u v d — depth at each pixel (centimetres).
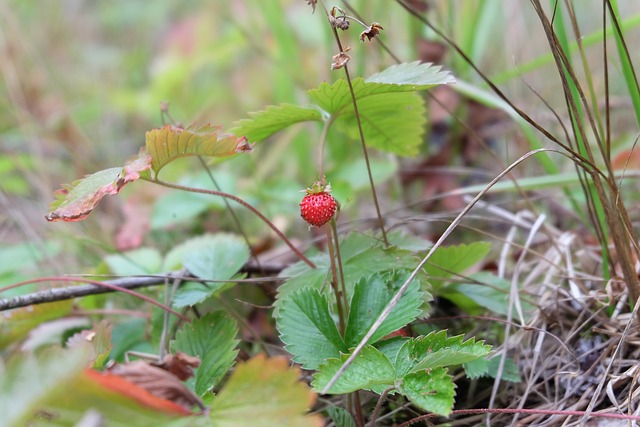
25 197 71
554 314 48
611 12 44
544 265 52
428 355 40
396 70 45
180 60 98
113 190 41
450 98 63
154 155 42
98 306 52
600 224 46
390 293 43
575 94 47
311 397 38
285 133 70
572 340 47
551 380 46
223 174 62
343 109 46
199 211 60
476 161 64
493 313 49
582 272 51
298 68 72
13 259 57
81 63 108
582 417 42
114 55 112
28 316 48
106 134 86
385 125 48
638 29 71
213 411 38
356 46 65
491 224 61
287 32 72
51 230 61
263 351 48
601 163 58
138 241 60
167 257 53
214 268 48
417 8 63
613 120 65
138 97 94
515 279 48
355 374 40
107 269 53
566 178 51
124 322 51
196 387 43
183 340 45
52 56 107
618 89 66
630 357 45
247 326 48
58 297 47
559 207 59
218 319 45
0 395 36
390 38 67
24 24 106
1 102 84
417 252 47
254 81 94
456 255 47
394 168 61
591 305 48
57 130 81
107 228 65
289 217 62
